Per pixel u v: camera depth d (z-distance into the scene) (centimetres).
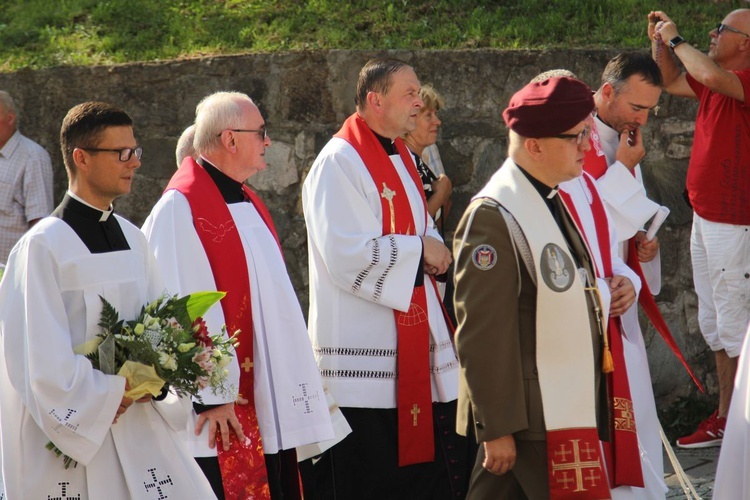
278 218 970
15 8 1180
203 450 619
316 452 695
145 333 499
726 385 872
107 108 515
